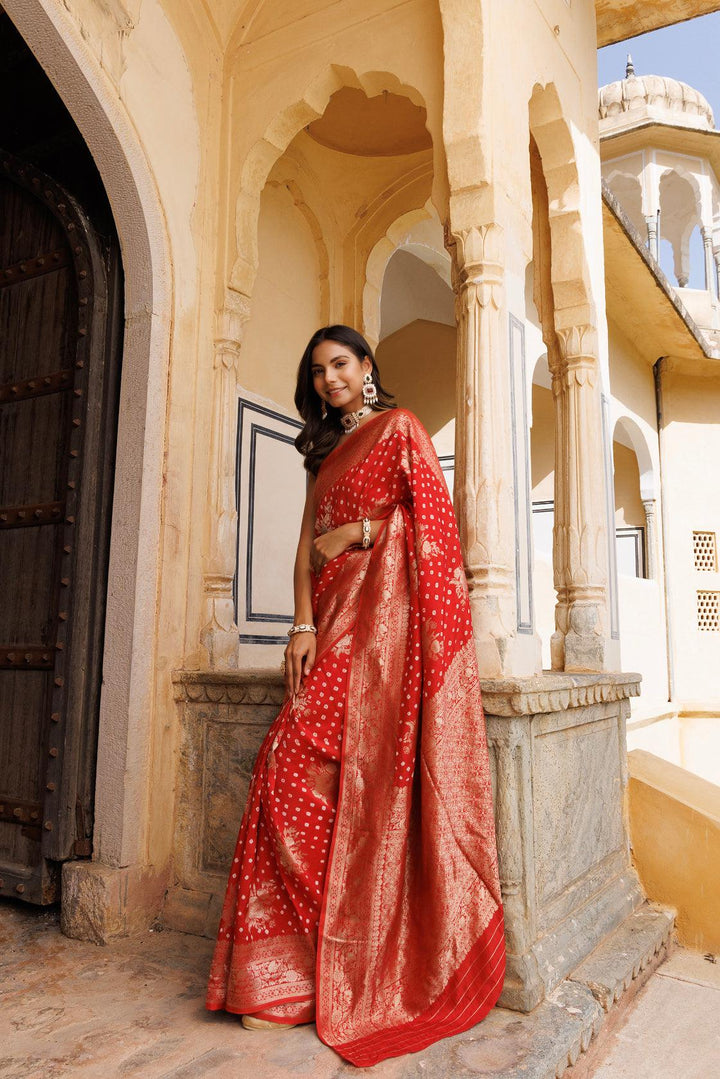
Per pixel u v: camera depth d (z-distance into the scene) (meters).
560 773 2.61
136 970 2.35
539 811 2.42
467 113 2.68
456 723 2.09
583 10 3.97
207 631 3.00
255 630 3.82
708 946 2.97
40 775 2.82
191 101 3.17
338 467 2.33
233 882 2.06
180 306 3.03
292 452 4.18
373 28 3.03
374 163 4.50
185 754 2.85
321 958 1.93
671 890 3.09
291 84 3.18
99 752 2.75
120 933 2.60
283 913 2.01
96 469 2.90
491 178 2.66
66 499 2.90
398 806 2.02
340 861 2.01
